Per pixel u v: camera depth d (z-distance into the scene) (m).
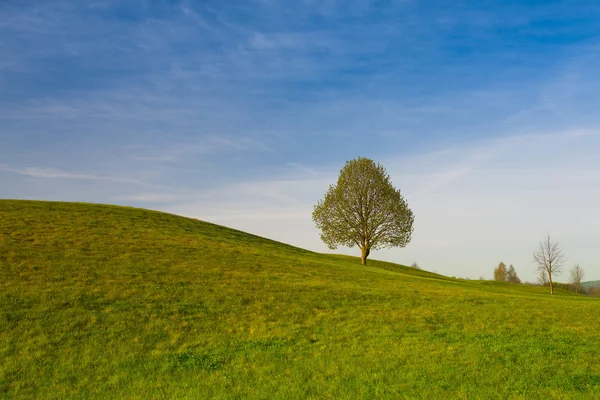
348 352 19.67
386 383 15.91
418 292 35.91
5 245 35.66
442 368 17.28
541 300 37.75
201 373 17.33
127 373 17.34
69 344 20.03
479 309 29.41
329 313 26.75
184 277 32.91
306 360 18.66
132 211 62.50
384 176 70.94
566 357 18.36
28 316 22.66
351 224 69.81
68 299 25.44
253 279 34.66
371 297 31.84
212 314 25.27
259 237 71.25
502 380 15.90
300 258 51.56
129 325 22.64
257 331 22.88
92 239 41.72
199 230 59.06
